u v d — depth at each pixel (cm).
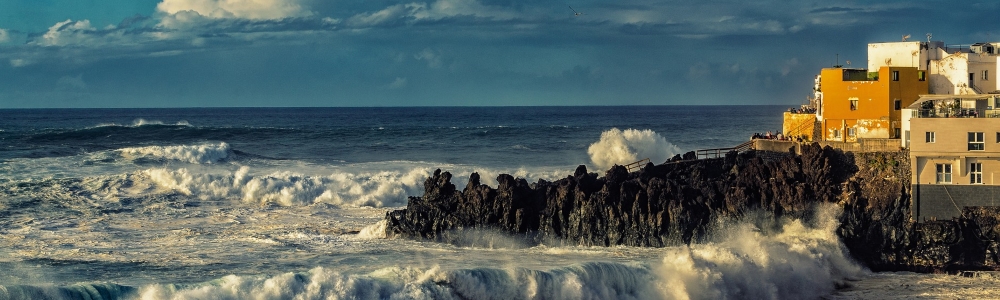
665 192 5388
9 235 5538
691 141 14225
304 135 14050
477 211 5491
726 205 5397
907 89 6084
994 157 5072
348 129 15462
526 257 4994
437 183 5684
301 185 7381
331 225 6188
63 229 5806
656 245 5341
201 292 3469
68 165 8844
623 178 5750
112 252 5025
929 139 5150
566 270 4119
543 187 5644
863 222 5262
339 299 3591
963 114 5188
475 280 3881
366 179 7894
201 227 5991
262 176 7569
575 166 10088
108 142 12425
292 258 4909
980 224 5100
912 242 5194
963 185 5131
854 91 6138
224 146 10162
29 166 8706
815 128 6450
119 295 3491
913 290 4741
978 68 6059
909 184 5262
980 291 4688
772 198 5409
